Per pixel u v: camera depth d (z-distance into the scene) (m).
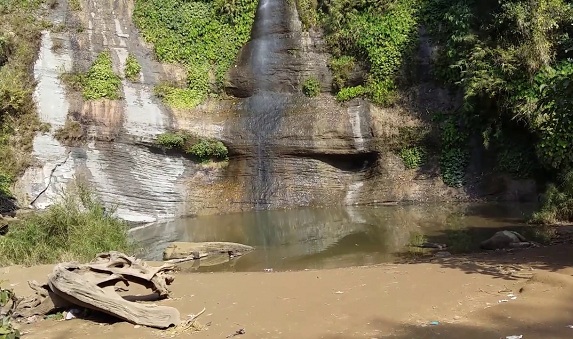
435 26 18.34
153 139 17.95
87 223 11.64
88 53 18.91
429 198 16.81
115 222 12.30
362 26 19.34
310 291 7.21
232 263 10.78
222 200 18.02
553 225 11.86
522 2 15.58
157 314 6.10
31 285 6.90
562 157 13.71
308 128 18.17
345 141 17.98
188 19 21.08
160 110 18.70
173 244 11.89
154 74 19.80
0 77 17.16
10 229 12.10
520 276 7.16
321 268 9.59
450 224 13.01
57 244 11.23
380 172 17.77
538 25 14.98
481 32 16.64
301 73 19.84
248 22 21.19
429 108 17.88
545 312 5.58
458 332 5.23
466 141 17.02
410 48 18.55
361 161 18.47
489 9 16.84
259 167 18.41
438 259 9.12
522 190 15.62
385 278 7.59
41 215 12.14
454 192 16.66
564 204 12.24
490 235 11.45
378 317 5.86
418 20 18.67
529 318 5.46
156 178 17.91
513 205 15.02
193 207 17.81
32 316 6.60
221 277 8.71
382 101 18.55
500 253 9.09
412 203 16.81
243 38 21.08
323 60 19.88
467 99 16.27
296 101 19.45
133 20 20.67
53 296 6.66
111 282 6.79
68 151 16.94
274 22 20.58
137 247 12.28
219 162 18.75
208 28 21.12
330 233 13.15
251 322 6.02
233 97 20.50
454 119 17.25
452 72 17.58
